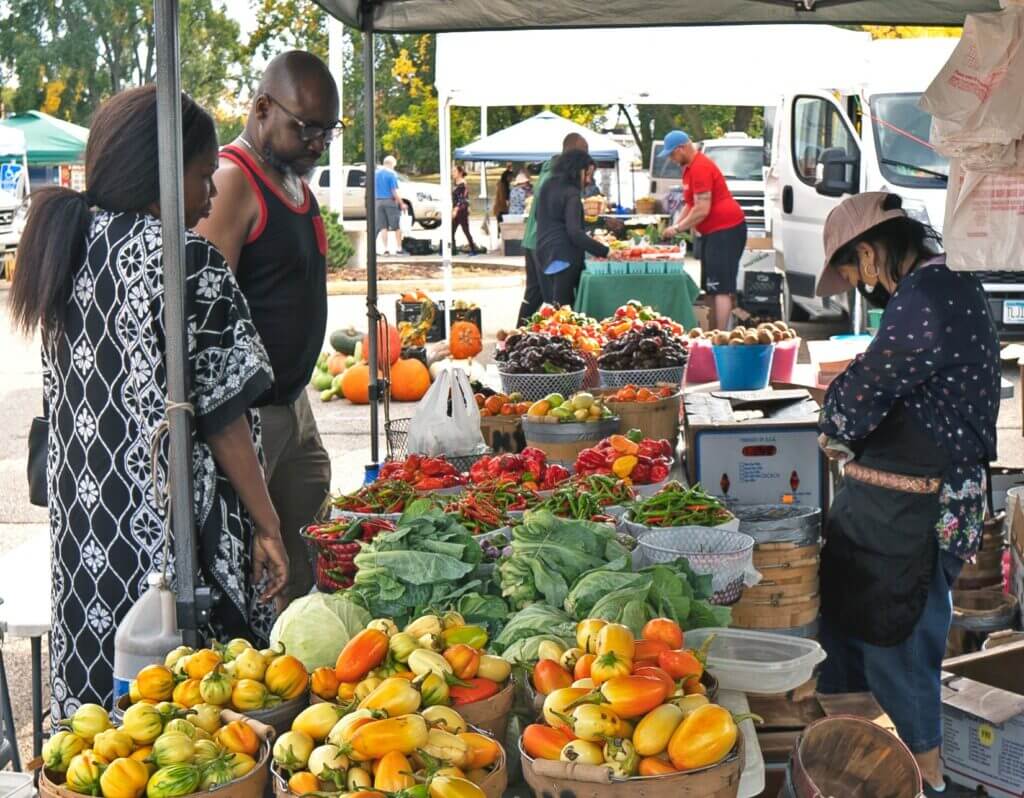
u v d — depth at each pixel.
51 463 2.65
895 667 3.54
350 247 22.17
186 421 2.45
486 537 2.95
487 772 1.92
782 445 4.28
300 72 3.34
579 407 4.49
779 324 6.09
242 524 2.64
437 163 34.56
